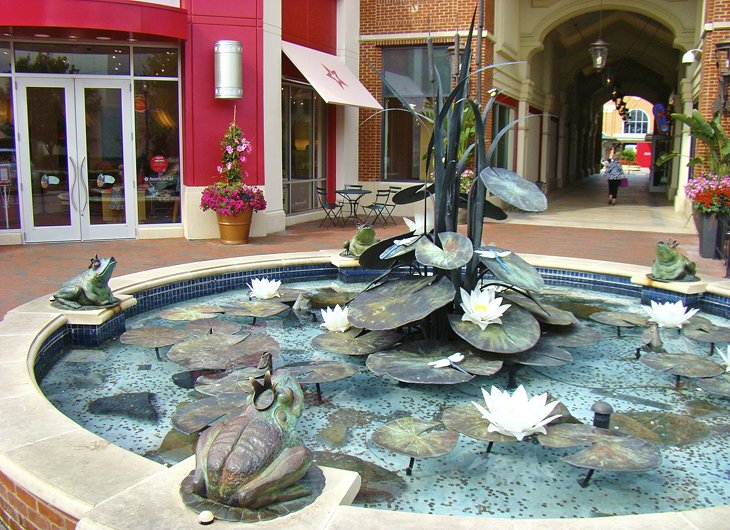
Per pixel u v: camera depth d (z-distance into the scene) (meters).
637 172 51.44
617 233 12.86
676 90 25.53
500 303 4.99
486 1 15.02
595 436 3.53
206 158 11.27
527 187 4.97
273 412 2.68
